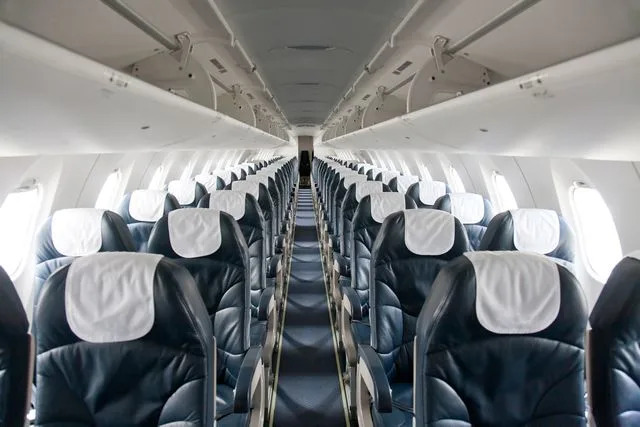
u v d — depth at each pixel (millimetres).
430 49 3760
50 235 2949
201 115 3223
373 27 3385
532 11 2301
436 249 2758
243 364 2377
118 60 3258
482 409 1652
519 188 4625
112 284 1555
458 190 7402
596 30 2195
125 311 1545
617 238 3430
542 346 1635
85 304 1553
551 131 2227
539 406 1652
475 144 3289
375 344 2729
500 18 2525
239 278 2713
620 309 1554
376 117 7062
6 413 1472
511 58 3125
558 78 1601
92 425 1593
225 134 4887
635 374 1575
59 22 2207
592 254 3760
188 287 1589
